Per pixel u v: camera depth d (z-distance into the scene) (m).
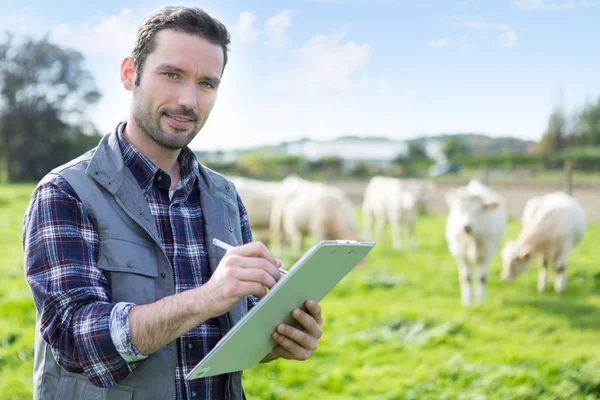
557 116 64.94
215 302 1.46
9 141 46.34
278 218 13.07
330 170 50.84
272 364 5.86
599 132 63.62
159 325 1.46
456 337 6.87
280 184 14.28
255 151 54.88
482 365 5.77
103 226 1.66
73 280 1.55
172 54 1.69
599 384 5.23
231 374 1.81
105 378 1.52
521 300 8.86
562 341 6.82
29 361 5.45
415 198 14.49
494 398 4.98
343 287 9.63
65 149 47.72
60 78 46.69
